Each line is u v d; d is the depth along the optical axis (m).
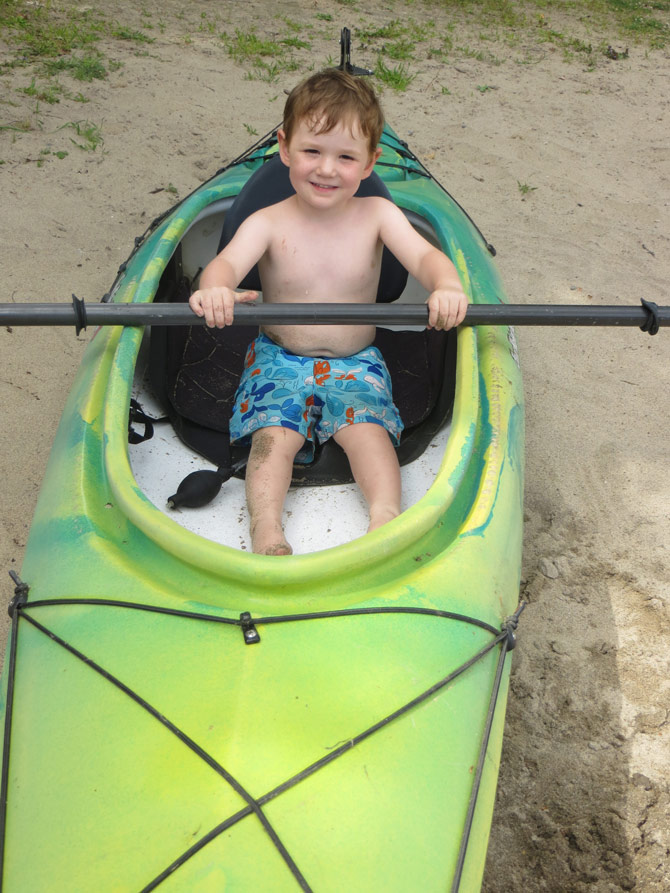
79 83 5.44
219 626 1.54
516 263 4.25
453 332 2.50
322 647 1.53
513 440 2.15
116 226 4.15
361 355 2.33
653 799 2.13
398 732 1.47
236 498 2.17
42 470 2.87
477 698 1.60
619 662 2.46
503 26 7.62
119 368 2.07
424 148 5.22
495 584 1.77
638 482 3.09
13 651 1.66
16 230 4.03
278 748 1.40
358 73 3.73
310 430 2.25
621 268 4.30
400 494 2.09
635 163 5.36
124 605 1.61
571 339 3.83
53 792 1.41
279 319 2.08
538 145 5.44
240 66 6.03
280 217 2.29
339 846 1.33
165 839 1.32
